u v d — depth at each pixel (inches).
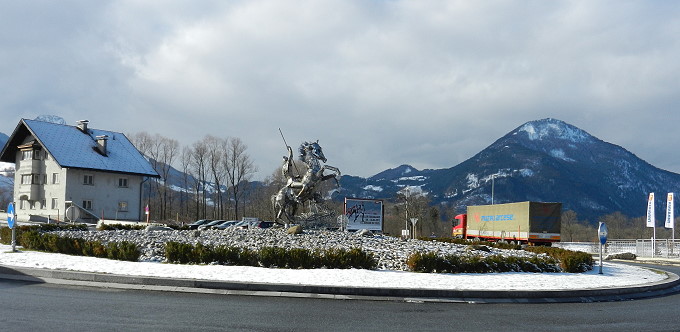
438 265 737.6
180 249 751.7
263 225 1915.6
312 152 1195.3
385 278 631.8
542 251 1128.8
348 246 938.7
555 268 826.8
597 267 953.5
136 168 2691.9
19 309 422.0
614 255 1657.2
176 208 4089.6
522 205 1833.2
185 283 563.5
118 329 357.1
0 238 1135.0
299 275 634.2
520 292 571.8
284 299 513.7
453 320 432.8
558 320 448.1
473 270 753.0
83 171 2502.5
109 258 786.8
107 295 505.0
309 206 1216.2
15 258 756.0
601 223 832.9
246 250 751.1
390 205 3809.1
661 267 1222.3
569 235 3796.8
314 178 1178.0
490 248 1192.8
